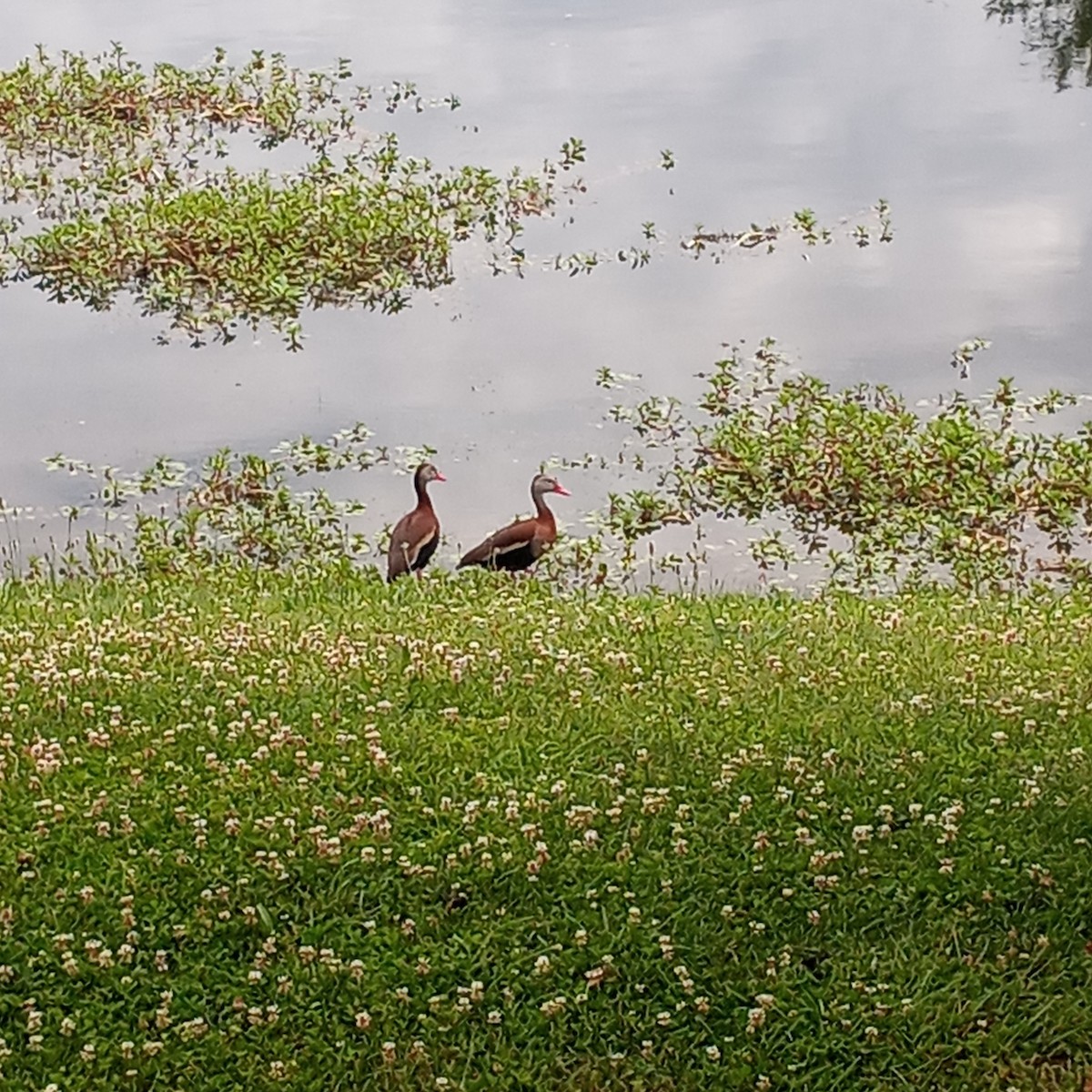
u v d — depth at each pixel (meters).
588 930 6.71
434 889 6.95
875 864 7.12
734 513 14.63
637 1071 6.07
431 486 15.17
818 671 9.27
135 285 20.73
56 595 11.21
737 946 6.65
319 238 20.92
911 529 14.14
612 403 16.98
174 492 15.04
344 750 8.04
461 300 20.17
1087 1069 6.06
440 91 30.09
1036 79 30.48
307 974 6.45
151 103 28.31
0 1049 6.02
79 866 7.03
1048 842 7.27
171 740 8.09
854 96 29.64
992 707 8.66
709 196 23.92
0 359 18.36
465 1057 6.11
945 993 6.38
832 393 16.89
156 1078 5.97
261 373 18.02
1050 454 15.05
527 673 9.12
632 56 33.19
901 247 21.69
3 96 27.72
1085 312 19.27
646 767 7.92
